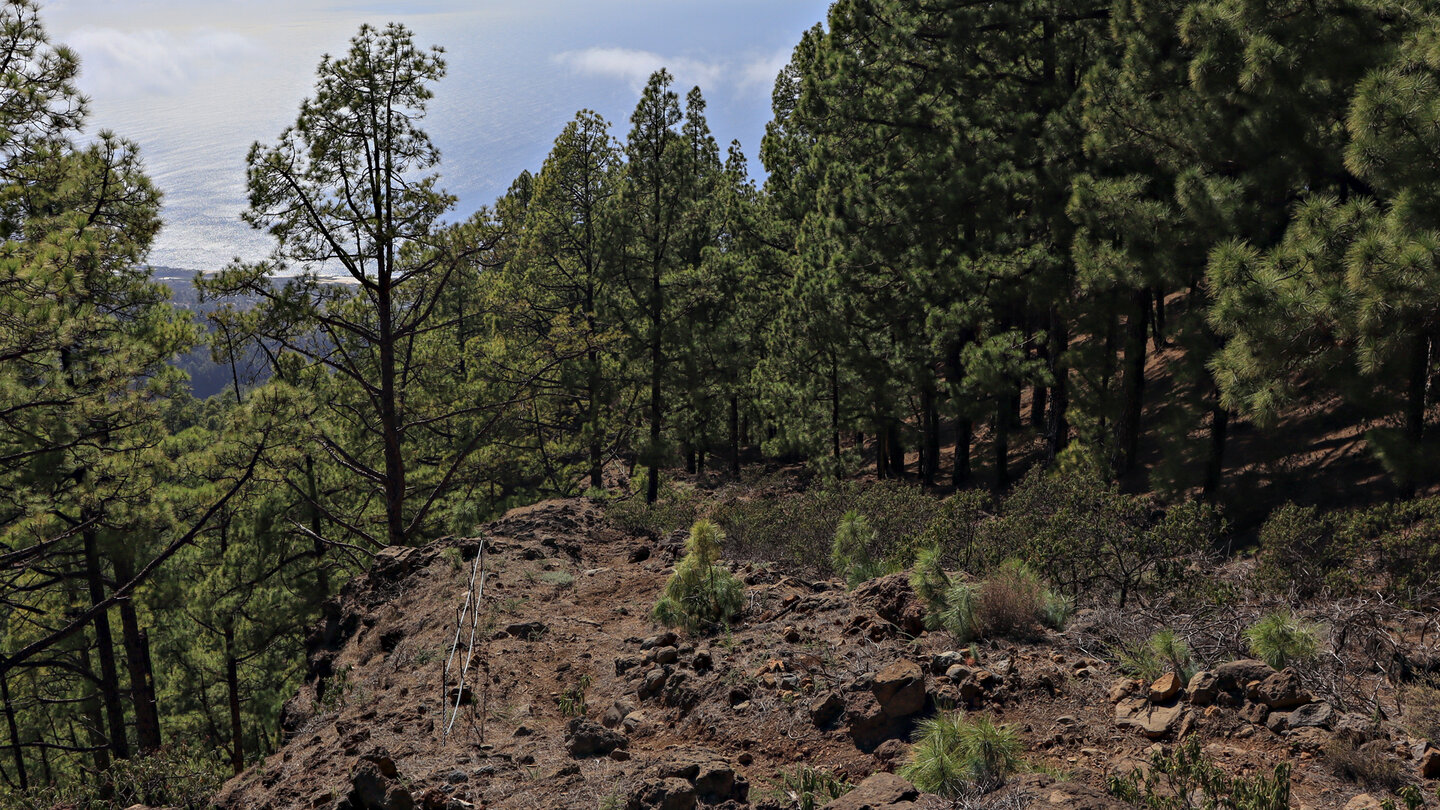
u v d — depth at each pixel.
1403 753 4.21
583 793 4.93
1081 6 20.80
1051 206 20.12
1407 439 12.27
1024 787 4.09
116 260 15.96
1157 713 4.99
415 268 21.38
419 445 28.84
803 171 33.22
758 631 7.54
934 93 23.41
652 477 31.42
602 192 37.25
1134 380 19.48
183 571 20.14
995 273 20.78
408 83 19.56
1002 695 5.41
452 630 8.76
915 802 4.19
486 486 31.05
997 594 6.66
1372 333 8.71
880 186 24.05
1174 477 16.41
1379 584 7.07
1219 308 9.66
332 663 10.27
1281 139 13.23
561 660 7.75
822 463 28.38
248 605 20.11
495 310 38.38
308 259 19.61
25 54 15.37
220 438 18.53
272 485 20.62
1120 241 16.38
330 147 19.25
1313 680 5.05
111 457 15.62
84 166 15.74
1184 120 14.88
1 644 22.88
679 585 8.17
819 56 25.72
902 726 5.25
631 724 6.14
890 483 13.41
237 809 6.30
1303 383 13.94
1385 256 8.39
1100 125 16.27
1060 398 21.44
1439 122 8.62
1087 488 10.04
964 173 21.19
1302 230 9.71
